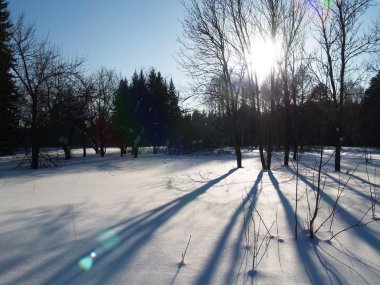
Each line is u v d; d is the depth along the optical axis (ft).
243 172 49.32
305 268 11.87
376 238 15.10
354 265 12.12
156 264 12.29
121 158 92.32
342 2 41.42
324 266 12.03
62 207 22.68
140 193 29.22
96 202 24.64
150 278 11.13
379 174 43.78
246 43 56.95
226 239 15.12
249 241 14.83
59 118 79.46
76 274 11.45
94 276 11.29
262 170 52.85
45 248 14.03
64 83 77.71
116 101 107.65
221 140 135.74
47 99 68.39
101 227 17.31
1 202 24.93
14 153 111.55
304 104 60.59
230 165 65.16
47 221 18.62
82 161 80.38
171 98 115.96
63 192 30.27
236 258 12.83
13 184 36.76
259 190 29.73
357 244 14.34
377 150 98.73
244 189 30.58
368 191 28.48
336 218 18.79
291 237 15.34
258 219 18.70
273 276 11.24
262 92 69.10
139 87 114.52
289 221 18.20
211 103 62.64
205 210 21.30
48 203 24.35
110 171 53.67
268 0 52.95
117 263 12.39
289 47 54.60
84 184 36.55
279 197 25.77
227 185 33.83
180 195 27.68
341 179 38.19
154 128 113.39
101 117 105.40
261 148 55.62
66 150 92.12
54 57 71.56
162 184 35.81
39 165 67.62
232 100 59.67
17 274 11.46
